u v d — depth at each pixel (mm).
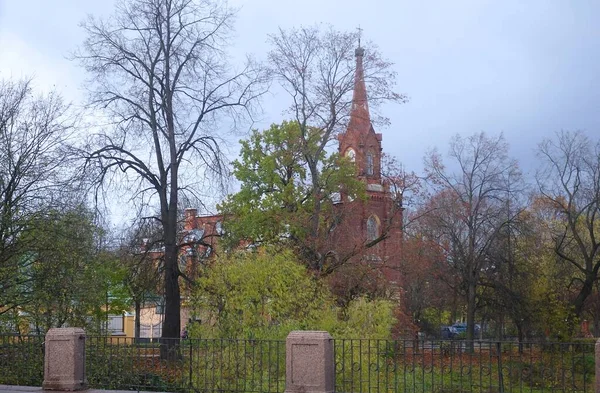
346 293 37125
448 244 48969
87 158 33312
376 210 55500
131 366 19281
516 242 48531
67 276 27875
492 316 51938
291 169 47469
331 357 15336
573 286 51094
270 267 25375
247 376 21375
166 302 36938
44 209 28109
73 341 17578
